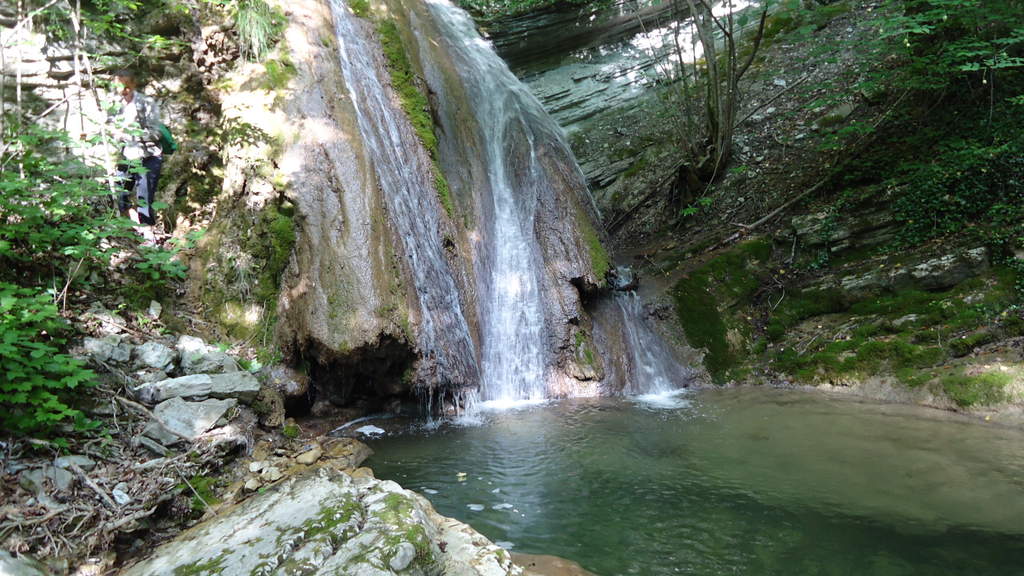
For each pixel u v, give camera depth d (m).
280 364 5.66
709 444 5.30
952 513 3.87
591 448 5.28
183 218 6.62
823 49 9.41
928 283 7.06
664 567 3.45
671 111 11.12
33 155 5.56
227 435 4.46
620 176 10.86
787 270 8.41
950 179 7.51
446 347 6.34
